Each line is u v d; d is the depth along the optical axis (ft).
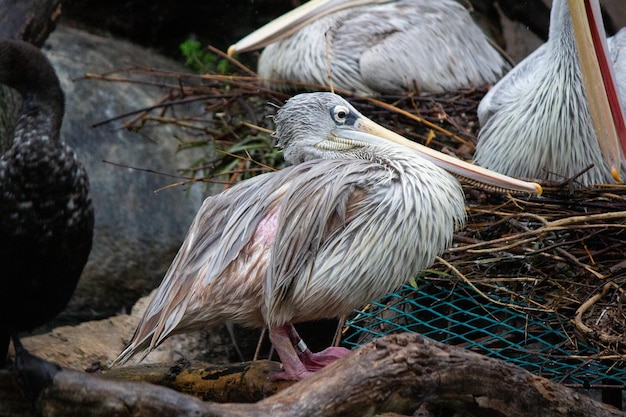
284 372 26.76
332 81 47.26
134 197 47.62
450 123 42.39
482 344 32.60
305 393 21.98
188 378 27.68
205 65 56.29
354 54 47.39
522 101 37.09
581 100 35.91
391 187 27.40
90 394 21.11
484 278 33.47
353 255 26.78
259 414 21.38
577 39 34.60
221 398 27.45
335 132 30.91
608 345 29.53
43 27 39.01
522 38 58.65
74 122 48.96
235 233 26.63
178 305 26.37
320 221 26.68
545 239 33.91
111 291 45.32
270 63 48.67
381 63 46.75
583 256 33.40
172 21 60.44
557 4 36.09
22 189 23.59
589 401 25.17
